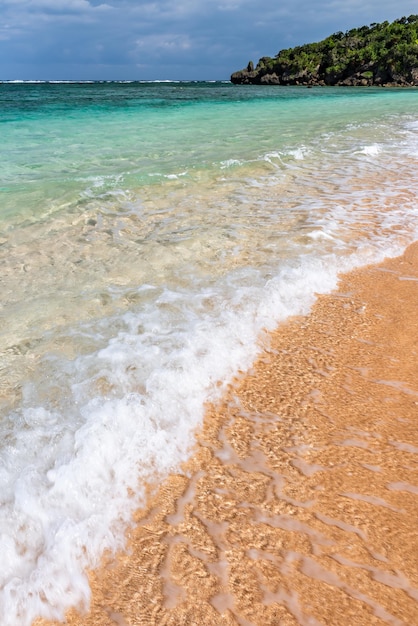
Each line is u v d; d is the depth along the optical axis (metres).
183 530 2.05
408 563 1.90
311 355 3.38
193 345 3.33
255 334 3.59
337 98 39.06
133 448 2.43
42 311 3.77
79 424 2.56
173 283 4.31
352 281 4.53
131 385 2.91
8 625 1.67
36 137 13.73
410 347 3.49
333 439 2.59
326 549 1.96
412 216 6.29
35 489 2.13
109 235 5.52
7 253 4.93
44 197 6.92
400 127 16.19
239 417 2.76
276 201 6.90
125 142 12.90
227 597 1.77
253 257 4.91
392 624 1.68
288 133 14.75
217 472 2.37
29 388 2.87
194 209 6.50
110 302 3.94
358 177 8.40
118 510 2.12
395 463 2.43
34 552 1.91
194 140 13.26
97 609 1.74
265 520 2.10
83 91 51.59
